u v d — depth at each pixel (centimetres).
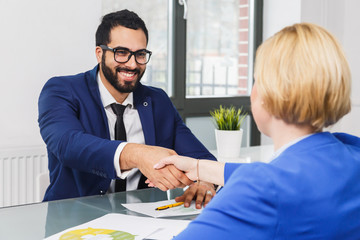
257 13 390
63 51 281
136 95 188
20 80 268
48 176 191
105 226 117
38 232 113
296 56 77
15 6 263
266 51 81
